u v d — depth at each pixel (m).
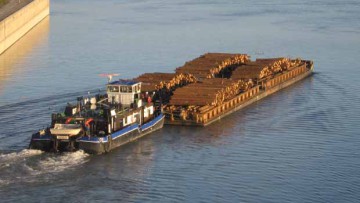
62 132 183.75
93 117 193.12
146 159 185.75
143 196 162.75
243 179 173.25
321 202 160.25
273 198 162.38
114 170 177.12
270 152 193.25
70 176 172.12
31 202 157.25
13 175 171.00
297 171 178.62
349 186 169.00
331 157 189.25
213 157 188.75
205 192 165.62
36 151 185.50
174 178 173.62
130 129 197.88
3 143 196.12
